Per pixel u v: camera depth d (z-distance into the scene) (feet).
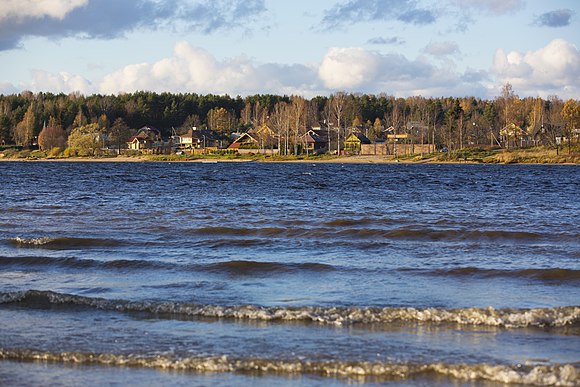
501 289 77.61
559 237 117.29
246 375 52.47
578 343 58.54
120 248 104.99
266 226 133.28
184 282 81.05
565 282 80.69
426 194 233.96
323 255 99.25
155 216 152.56
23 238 109.81
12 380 51.44
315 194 231.50
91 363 54.95
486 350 56.95
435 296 74.28
